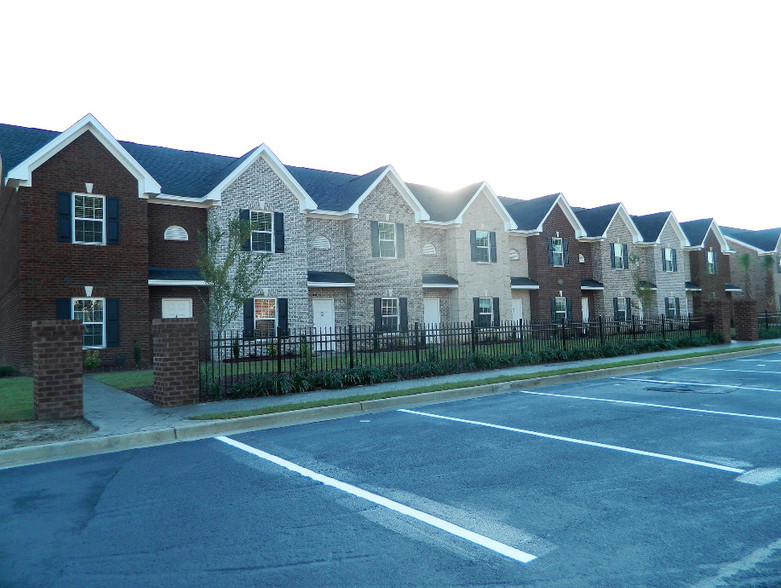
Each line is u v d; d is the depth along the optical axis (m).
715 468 6.50
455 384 13.05
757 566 4.06
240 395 11.78
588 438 8.15
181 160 23.91
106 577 4.14
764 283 44.59
